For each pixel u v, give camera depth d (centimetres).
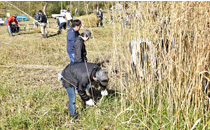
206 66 288
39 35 1058
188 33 275
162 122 285
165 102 305
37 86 414
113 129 291
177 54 271
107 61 602
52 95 371
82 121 299
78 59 356
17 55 652
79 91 279
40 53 686
